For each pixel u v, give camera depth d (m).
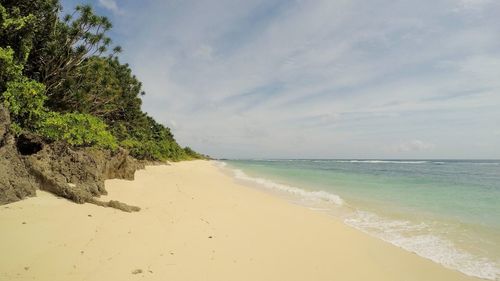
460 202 16.12
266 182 26.22
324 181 27.92
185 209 10.54
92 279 4.85
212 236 7.83
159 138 62.88
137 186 13.79
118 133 32.34
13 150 8.45
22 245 5.61
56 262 5.22
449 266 7.07
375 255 7.60
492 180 32.66
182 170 32.44
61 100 20.77
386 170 54.69
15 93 11.18
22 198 7.91
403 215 12.45
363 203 15.40
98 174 10.96
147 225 7.96
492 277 6.52
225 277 5.55
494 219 11.79
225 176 32.47
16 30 14.13
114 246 6.25
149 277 5.17
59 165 9.72
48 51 18.20
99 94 25.81
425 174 43.56
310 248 7.76
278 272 6.07
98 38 20.38
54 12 18.25
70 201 8.70
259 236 8.36
